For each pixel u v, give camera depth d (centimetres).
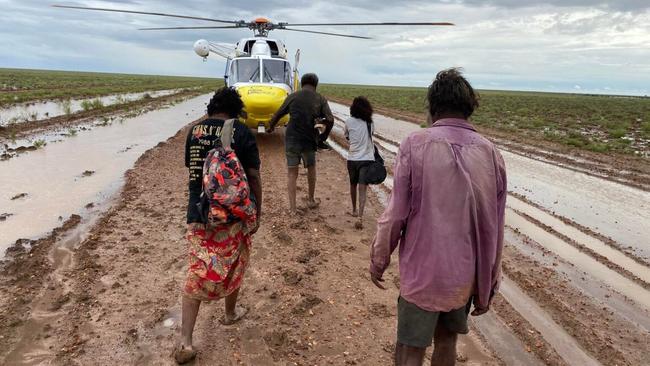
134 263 541
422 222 253
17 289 472
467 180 248
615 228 765
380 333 419
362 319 440
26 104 2531
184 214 721
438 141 254
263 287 493
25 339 391
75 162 1078
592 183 1090
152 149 1259
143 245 595
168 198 806
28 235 621
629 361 394
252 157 365
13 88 4006
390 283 519
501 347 408
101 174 973
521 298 502
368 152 685
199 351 382
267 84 1401
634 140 1992
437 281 251
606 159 1426
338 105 3844
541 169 1240
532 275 561
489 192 254
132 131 1647
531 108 4419
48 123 1723
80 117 1973
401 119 2606
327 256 582
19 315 425
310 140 720
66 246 585
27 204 753
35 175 941
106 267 527
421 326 261
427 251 252
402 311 269
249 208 349
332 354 385
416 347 266
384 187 952
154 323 419
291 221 702
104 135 1523
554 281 546
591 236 717
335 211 773
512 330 435
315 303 464
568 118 3188
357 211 775
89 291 472
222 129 354
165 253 571
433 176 250
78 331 404
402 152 260
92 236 613
